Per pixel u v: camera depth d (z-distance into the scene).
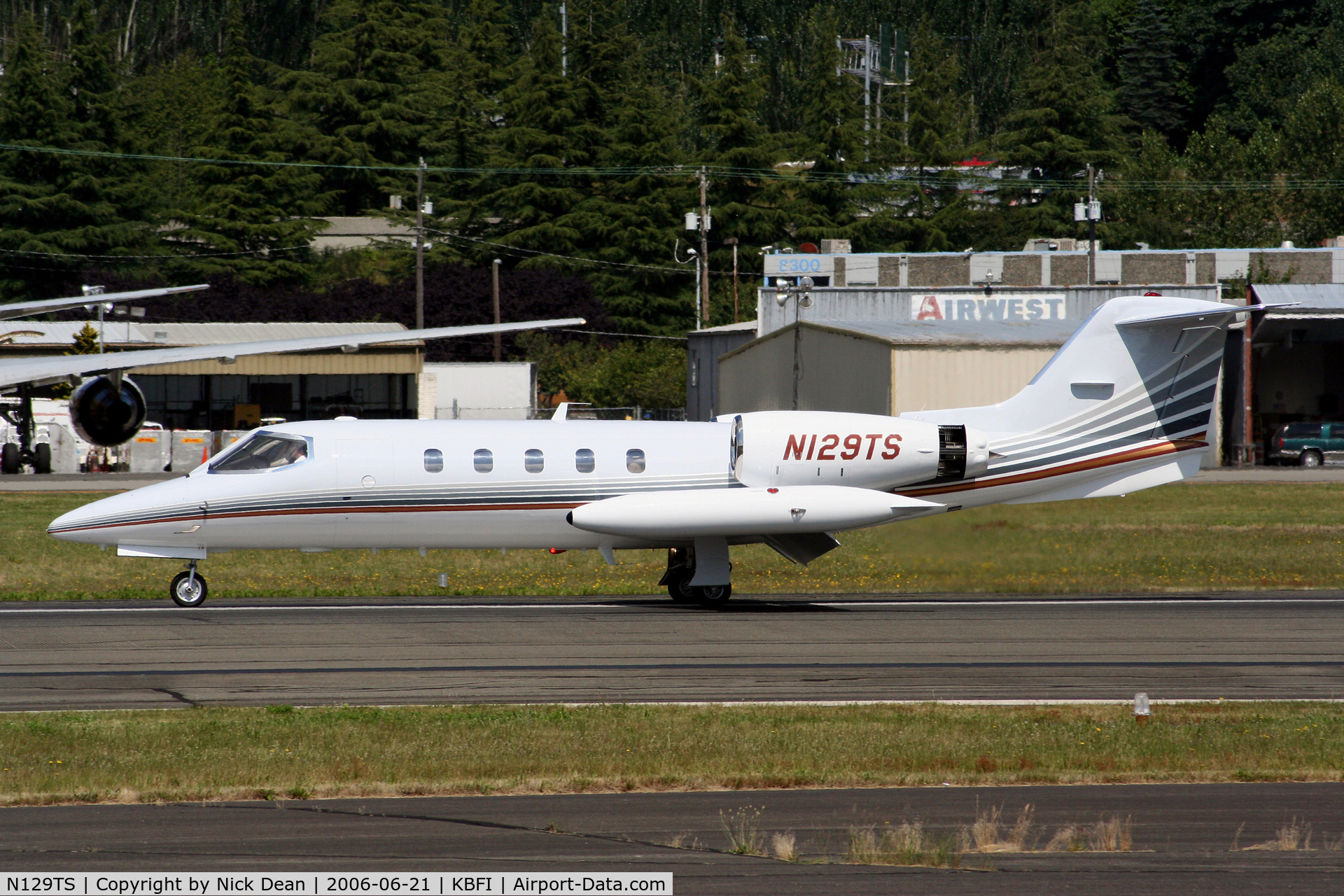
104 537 77.44
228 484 78.94
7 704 51.69
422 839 35.84
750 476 82.69
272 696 53.50
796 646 66.31
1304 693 56.12
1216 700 54.47
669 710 51.09
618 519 79.62
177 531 78.25
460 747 45.09
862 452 83.62
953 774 42.81
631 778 41.56
